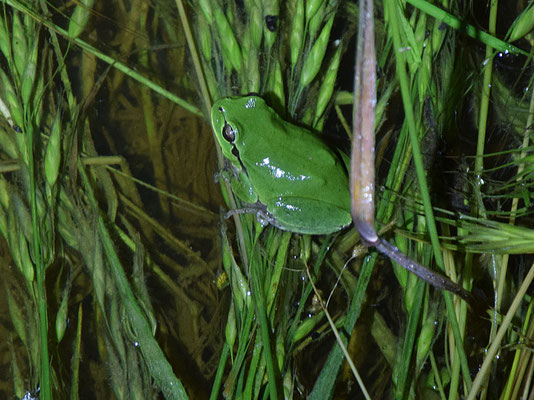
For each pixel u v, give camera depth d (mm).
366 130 354
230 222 421
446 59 415
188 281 432
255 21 408
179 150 439
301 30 411
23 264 402
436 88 413
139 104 441
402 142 409
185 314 429
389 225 401
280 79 413
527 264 419
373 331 419
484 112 413
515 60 432
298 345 413
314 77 413
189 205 437
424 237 406
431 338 400
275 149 407
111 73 439
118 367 405
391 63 424
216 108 411
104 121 438
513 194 405
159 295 429
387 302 423
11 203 408
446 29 410
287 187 406
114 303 405
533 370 398
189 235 436
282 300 410
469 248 395
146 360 398
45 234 406
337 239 424
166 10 440
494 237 392
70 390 411
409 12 419
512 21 436
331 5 418
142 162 439
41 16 418
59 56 420
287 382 405
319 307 415
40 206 406
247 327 398
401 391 398
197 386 421
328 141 433
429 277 384
